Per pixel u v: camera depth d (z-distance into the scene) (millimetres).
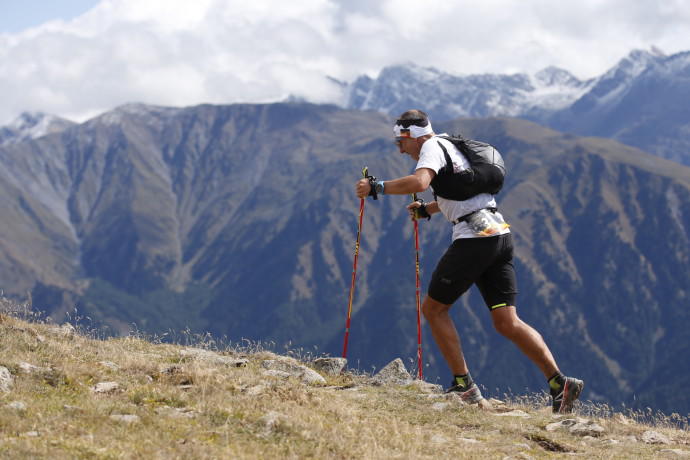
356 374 10883
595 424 8242
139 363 9188
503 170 8664
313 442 6539
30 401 6961
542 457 6973
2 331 9789
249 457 5945
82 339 10961
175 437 6301
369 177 8312
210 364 9938
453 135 8711
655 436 8031
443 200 8688
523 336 8898
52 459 5434
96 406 6977
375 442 6688
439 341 9219
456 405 8875
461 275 8680
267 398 7922
